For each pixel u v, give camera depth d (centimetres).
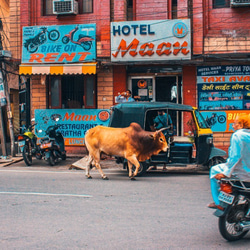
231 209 552
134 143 1020
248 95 1459
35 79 1598
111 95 1536
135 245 529
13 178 1056
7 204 753
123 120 1123
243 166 536
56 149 1320
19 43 1573
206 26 1464
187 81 1488
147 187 926
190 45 1412
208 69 1471
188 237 565
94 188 911
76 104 1590
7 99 1480
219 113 1471
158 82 1555
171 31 1420
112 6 1505
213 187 566
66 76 1594
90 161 1065
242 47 1427
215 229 603
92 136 1052
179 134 1502
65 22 1573
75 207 730
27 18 1573
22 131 1627
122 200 786
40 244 533
